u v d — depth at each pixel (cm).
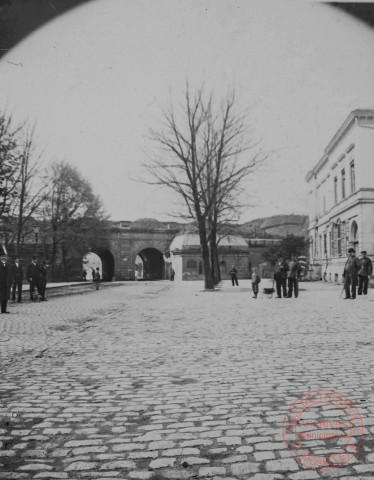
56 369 555
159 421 362
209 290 2583
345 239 3222
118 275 6325
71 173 4797
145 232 6488
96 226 5309
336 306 1391
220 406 398
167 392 445
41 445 318
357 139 2816
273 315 1157
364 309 1273
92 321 1087
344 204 3222
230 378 495
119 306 1562
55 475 272
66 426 355
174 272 5922
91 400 423
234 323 997
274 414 374
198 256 5831
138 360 602
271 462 284
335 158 3522
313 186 4556
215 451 303
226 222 3484
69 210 4928
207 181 2592
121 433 338
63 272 5000
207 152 2588
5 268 1349
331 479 263
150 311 1338
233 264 6194
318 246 4409
